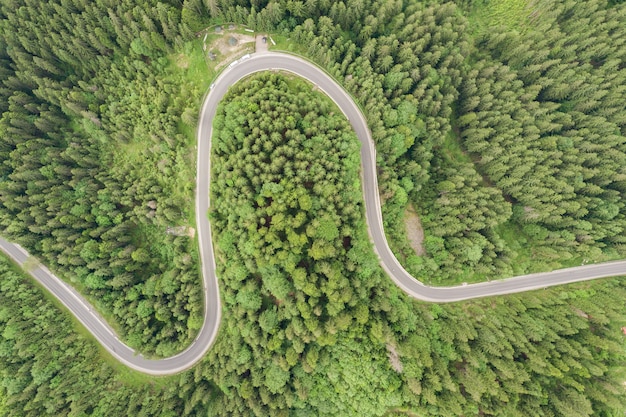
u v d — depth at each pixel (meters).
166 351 80.12
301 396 74.94
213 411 79.00
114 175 88.75
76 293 85.50
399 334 77.31
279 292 74.69
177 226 86.56
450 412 70.19
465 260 86.19
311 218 77.44
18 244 83.50
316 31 83.56
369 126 86.25
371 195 86.44
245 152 75.62
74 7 81.75
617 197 89.06
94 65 86.19
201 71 86.06
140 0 78.06
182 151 83.62
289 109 77.69
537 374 77.75
